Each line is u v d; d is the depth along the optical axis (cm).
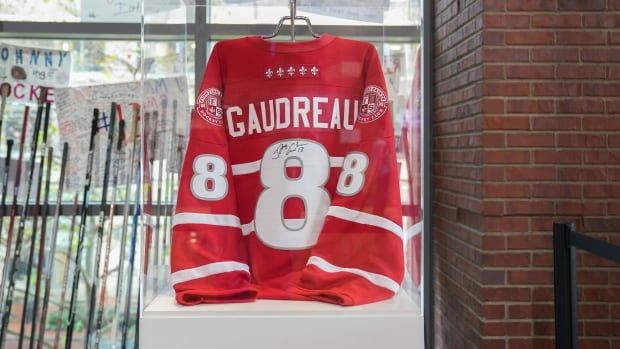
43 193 272
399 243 137
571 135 217
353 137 142
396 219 138
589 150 218
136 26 273
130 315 259
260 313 131
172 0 146
